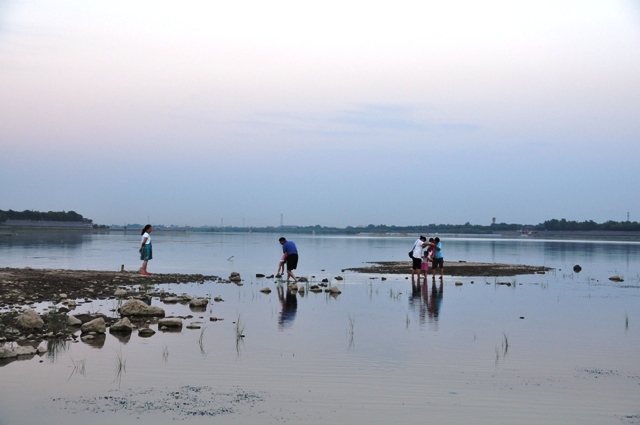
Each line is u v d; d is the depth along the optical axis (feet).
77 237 422.82
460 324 59.47
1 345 46.50
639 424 30.91
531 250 274.36
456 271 131.85
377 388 36.60
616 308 72.43
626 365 42.98
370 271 130.93
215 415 31.48
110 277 94.84
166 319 55.26
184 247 268.00
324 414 31.86
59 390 35.27
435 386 37.17
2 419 30.35
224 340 49.70
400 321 61.00
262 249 249.55
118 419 30.63
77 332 52.16
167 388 36.01
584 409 33.17
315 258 189.16
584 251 265.54
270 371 39.99
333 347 47.62
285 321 60.03
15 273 90.84
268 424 30.32
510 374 40.19
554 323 60.59
